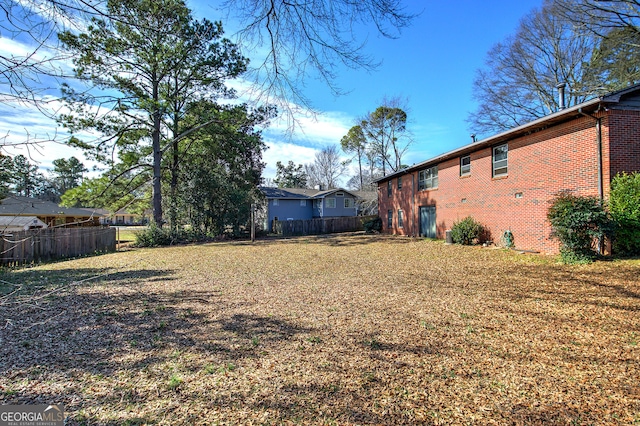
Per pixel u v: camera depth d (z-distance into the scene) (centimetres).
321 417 272
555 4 1936
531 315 514
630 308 525
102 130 1619
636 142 902
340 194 3456
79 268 1095
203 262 1184
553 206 934
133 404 290
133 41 749
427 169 1900
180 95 1945
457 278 805
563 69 2155
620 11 1695
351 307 579
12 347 416
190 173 2120
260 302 622
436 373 340
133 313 560
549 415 269
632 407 276
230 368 357
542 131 1098
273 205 3216
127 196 2002
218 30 1436
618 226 866
